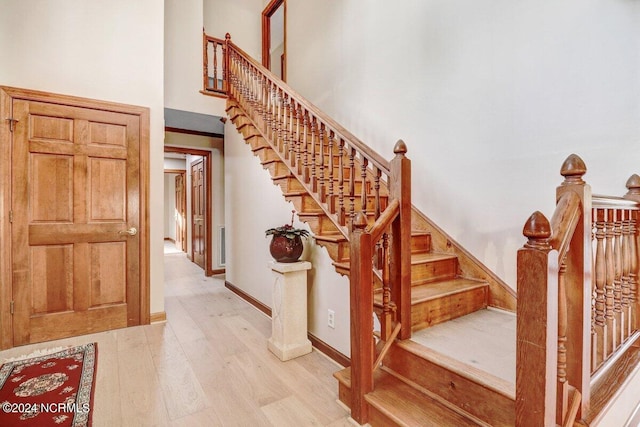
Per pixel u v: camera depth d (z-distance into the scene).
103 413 1.68
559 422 1.08
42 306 2.57
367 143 3.36
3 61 2.45
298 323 2.39
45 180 2.58
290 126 2.78
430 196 2.70
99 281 2.78
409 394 1.56
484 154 2.29
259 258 3.44
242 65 3.81
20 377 2.01
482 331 1.84
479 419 1.32
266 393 1.89
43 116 2.58
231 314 3.30
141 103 2.99
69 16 2.69
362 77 3.43
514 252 2.12
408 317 1.75
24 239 2.51
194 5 4.07
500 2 2.18
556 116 1.91
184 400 1.81
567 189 1.18
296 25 4.57
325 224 2.43
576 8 1.82
